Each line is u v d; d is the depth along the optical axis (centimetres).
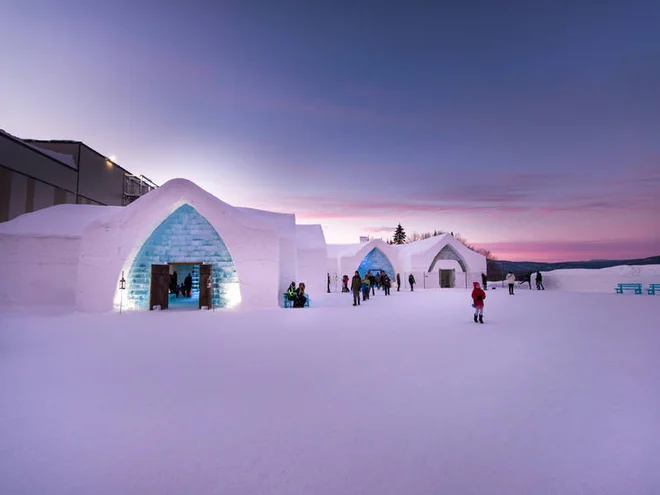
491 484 292
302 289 1711
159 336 925
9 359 680
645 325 1116
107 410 440
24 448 349
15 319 1265
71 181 2728
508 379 562
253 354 723
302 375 581
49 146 2805
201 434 378
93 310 1492
